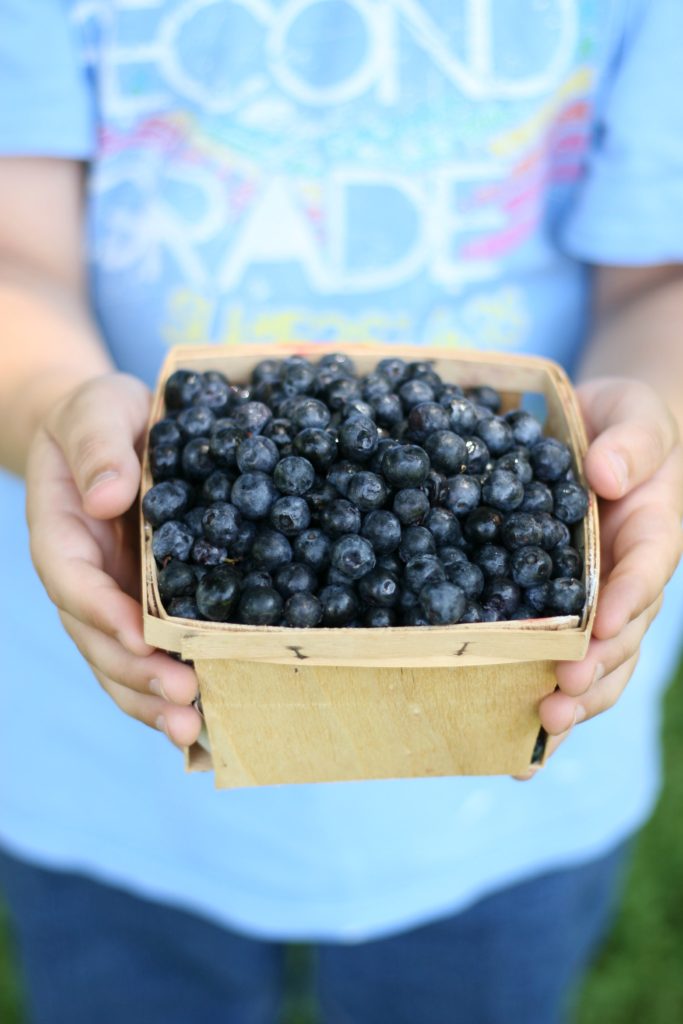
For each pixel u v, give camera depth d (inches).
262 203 24.3
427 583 18.9
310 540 19.4
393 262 24.7
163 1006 29.2
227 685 18.9
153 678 18.9
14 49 23.8
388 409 21.0
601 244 24.7
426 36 23.4
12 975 32.3
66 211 25.6
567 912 28.1
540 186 24.9
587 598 19.1
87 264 26.0
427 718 19.6
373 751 20.0
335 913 26.7
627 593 19.0
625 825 27.8
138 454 21.5
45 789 26.5
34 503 20.4
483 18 23.3
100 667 19.6
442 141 24.0
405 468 19.5
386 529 19.3
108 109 24.5
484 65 23.6
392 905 26.8
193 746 20.5
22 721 26.2
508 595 19.4
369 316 25.1
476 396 22.4
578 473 20.7
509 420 21.5
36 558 19.8
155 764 25.9
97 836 26.7
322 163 24.1
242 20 23.4
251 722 19.5
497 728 19.8
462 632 18.3
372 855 26.2
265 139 24.0
